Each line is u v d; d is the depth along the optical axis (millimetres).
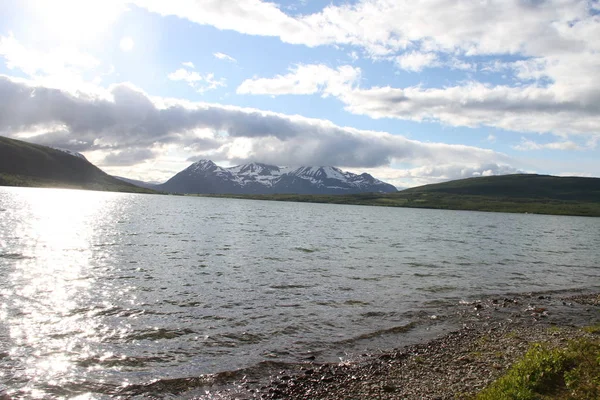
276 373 17359
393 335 22906
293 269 41781
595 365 15336
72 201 181125
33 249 48625
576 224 186000
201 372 17156
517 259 57688
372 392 15648
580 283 41469
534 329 24547
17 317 22766
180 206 195250
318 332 22938
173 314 24969
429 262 50469
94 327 21953
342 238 77562
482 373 17312
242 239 68188
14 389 14852
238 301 28547
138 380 16188
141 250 51094
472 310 28703
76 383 15664
